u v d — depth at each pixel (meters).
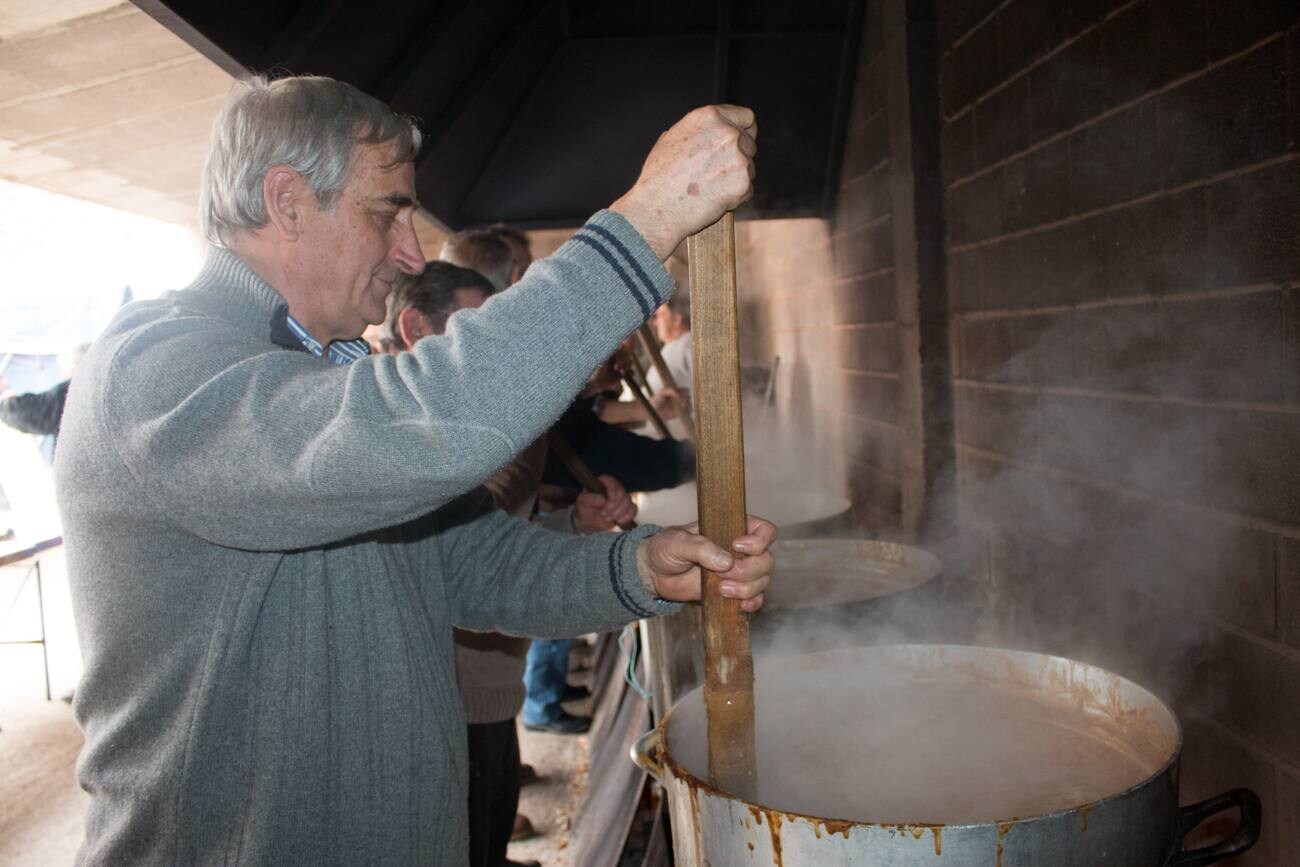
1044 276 1.82
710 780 0.96
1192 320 1.40
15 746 3.68
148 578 0.87
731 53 2.86
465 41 2.28
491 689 1.94
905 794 1.02
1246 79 1.27
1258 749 1.32
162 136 3.02
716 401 0.91
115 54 2.38
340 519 0.75
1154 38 1.45
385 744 0.95
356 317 1.03
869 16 2.69
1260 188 1.25
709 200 0.79
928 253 2.27
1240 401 1.32
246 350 0.85
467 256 2.40
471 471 0.72
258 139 0.92
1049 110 1.76
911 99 2.25
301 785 0.90
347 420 0.72
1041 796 1.00
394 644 0.97
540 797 2.94
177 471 0.78
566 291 0.74
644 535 1.11
